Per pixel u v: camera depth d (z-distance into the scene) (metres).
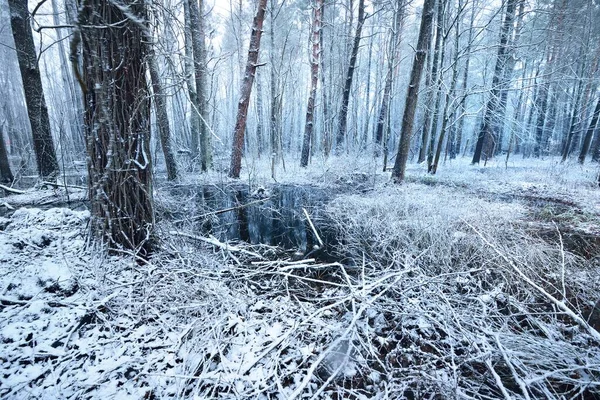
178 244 3.27
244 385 1.72
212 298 2.34
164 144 8.53
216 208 6.31
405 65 20.69
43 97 7.06
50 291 2.21
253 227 5.19
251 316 2.34
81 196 6.02
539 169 12.09
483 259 3.41
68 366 1.68
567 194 7.39
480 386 1.76
